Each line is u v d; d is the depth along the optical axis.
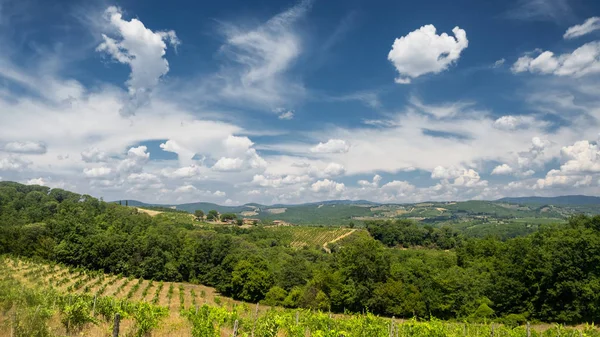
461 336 30.00
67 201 118.50
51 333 15.47
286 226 190.12
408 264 73.12
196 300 66.75
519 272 57.56
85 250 88.75
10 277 22.31
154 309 22.78
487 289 59.69
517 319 53.44
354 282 64.19
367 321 24.81
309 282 69.81
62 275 69.25
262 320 23.92
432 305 59.97
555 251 53.00
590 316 49.72
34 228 87.44
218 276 87.19
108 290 64.81
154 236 96.44
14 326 13.85
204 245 96.00
